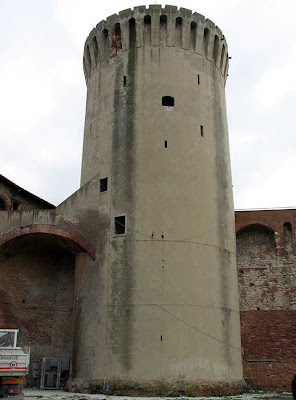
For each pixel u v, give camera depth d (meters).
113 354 26.34
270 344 32.78
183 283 27.38
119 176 30.08
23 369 19.08
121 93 32.19
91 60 35.56
